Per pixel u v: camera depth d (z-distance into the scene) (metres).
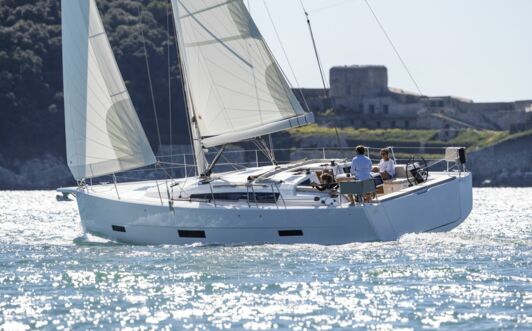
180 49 74.94
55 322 49.94
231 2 74.00
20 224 118.69
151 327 48.88
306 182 72.00
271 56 74.75
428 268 63.91
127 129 74.81
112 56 75.00
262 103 75.06
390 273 62.16
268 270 62.78
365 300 54.47
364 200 69.00
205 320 50.25
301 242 68.94
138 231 72.44
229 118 75.00
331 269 63.16
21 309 52.94
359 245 69.56
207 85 74.88
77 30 75.12
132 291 57.62
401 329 48.00
